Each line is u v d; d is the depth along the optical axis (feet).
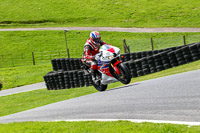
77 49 567.59
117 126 58.39
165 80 106.83
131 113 67.72
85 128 60.70
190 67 142.41
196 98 68.64
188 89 80.23
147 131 52.01
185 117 57.00
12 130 71.67
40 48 585.63
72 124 67.15
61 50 567.59
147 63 171.83
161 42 350.64
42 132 64.59
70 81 207.10
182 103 66.90
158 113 63.21
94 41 99.76
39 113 98.07
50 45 598.34
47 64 449.48
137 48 363.56
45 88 241.55
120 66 94.32
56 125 69.00
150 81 116.16
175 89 83.82
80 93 155.43
